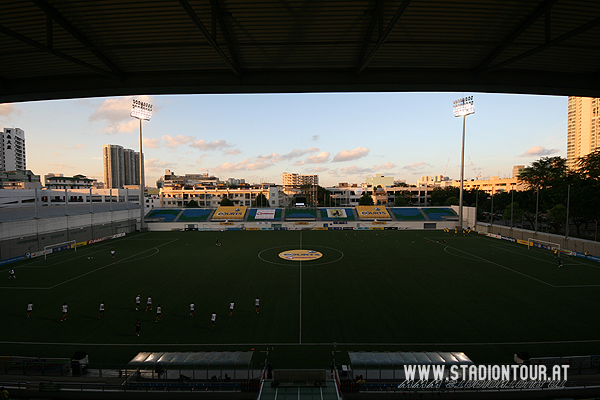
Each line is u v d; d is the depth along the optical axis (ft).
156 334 66.49
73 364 51.67
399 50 42.88
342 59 45.24
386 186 459.32
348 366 53.57
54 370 52.70
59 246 160.76
